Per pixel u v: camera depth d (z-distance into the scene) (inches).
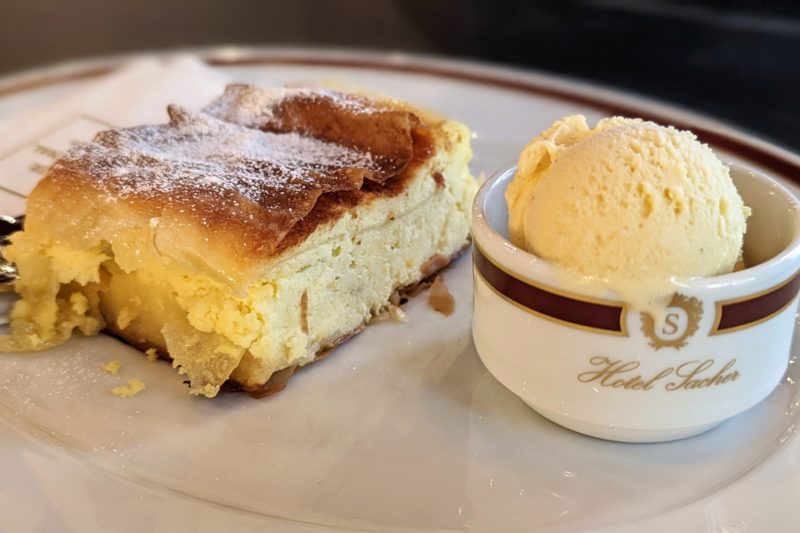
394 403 8.4
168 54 16.0
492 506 7.1
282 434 8.0
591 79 20.6
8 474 7.3
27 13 22.2
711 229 7.0
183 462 7.6
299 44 23.9
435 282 10.4
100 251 9.0
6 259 9.2
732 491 7.1
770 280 6.9
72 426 8.0
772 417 7.9
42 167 10.7
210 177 8.8
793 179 11.2
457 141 10.7
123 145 9.5
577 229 7.1
